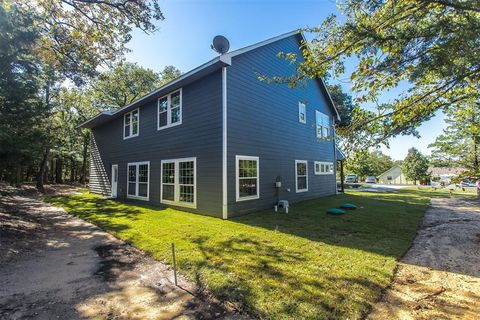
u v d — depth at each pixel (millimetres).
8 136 7281
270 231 6391
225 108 8195
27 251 5207
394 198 14234
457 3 2562
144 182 12023
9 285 3656
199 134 9000
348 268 4000
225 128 8148
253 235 6000
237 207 8438
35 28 6840
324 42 3660
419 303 3016
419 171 29062
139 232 6383
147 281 3760
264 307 2914
